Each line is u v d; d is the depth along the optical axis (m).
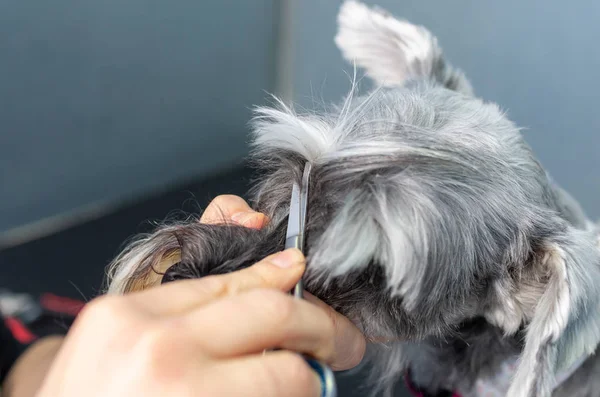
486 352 1.37
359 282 1.01
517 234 1.17
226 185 3.38
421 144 1.07
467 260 1.08
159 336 0.61
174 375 0.60
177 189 3.37
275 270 0.80
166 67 3.09
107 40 2.84
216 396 0.60
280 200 1.10
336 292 1.00
